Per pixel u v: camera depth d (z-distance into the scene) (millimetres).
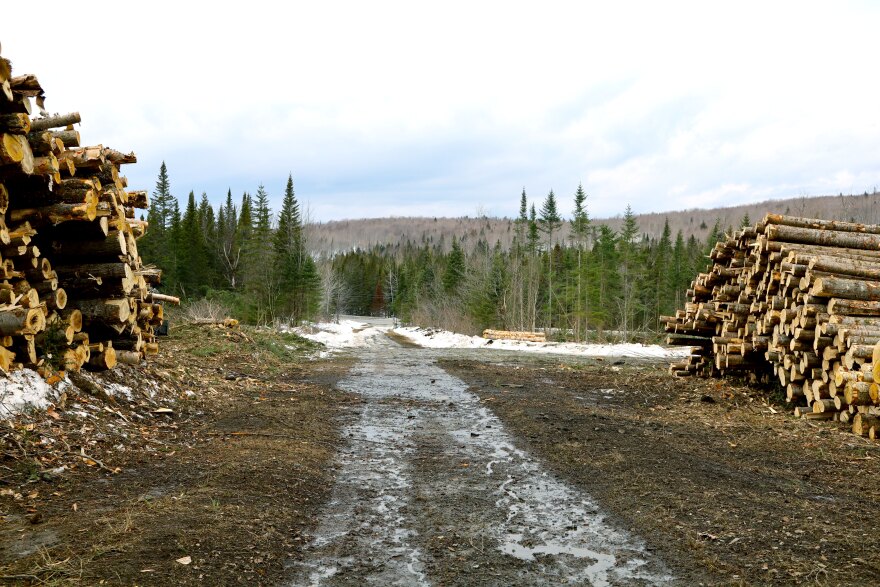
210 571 3420
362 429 7793
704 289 12289
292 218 50312
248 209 58188
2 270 5957
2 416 5324
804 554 3846
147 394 7941
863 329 7691
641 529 4348
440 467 6035
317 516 4594
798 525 4359
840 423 8055
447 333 34812
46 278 6676
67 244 7246
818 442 7121
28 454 5000
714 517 4523
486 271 48656
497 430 7785
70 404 6273
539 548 4039
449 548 4020
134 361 8516
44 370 6262
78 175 7367
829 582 3445
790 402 9523
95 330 7602
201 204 63688
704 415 8906
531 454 6551
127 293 7703
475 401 10062
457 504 4926
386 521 4531
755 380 10961
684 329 12062
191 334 15406
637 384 11914
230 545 3785
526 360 18000
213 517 4172
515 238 58438
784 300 9227
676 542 4086
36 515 3965
